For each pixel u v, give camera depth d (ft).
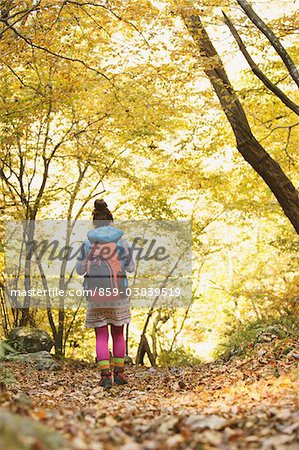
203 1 36.09
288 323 40.70
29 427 9.05
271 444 10.46
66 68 40.24
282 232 69.15
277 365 25.18
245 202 57.77
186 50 37.27
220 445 10.54
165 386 26.48
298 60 44.21
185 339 96.58
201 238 70.64
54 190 51.85
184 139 51.21
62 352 57.47
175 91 42.16
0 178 52.21
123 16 36.06
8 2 35.45
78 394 23.82
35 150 51.52
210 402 18.70
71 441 9.68
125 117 46.75
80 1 36.68
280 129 48.80
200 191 59.16
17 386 24.91
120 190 57.57
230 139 50.19
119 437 11.31
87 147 50.75
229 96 40.32
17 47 37.86
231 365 30.55
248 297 69.82
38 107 45.03
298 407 14.40
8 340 43.65
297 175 56.85
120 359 26.18
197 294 80.74
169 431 12.32
